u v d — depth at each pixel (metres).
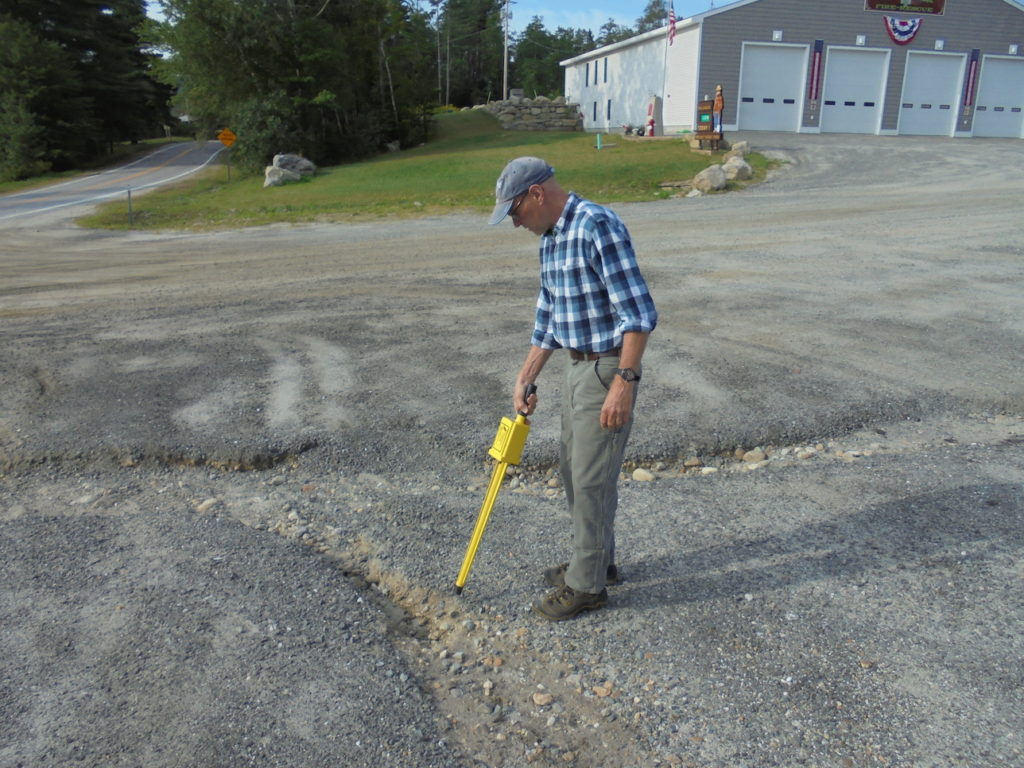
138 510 4.29
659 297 8.59
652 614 3.22
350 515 4.17
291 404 5.61
